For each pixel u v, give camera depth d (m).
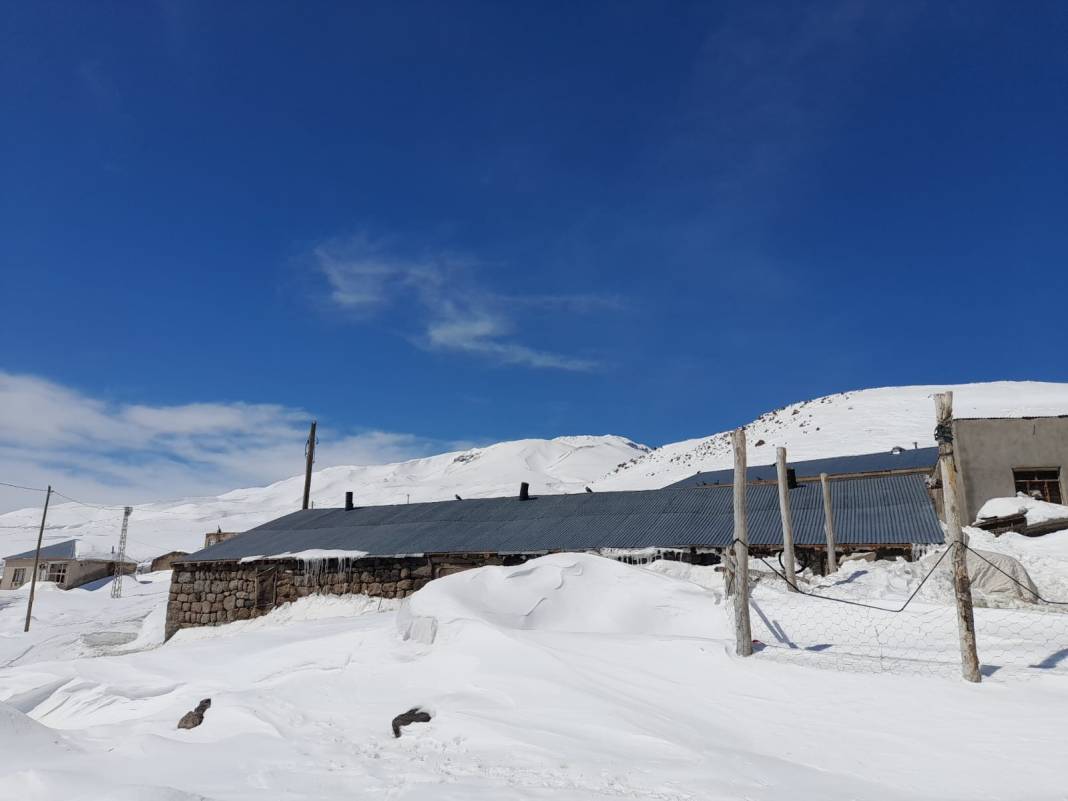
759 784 5.73
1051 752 5.93
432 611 11.22
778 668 8.48
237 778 6.05
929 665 8.02
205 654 12.67
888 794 5.50
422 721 7.88
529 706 7.86
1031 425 17.34
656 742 6.70
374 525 23.69
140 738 7.43
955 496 7.90
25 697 11.26
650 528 18.41
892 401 78.19
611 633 10.70
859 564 13.81
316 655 11.20
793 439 70.81
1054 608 10.15
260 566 21.66
